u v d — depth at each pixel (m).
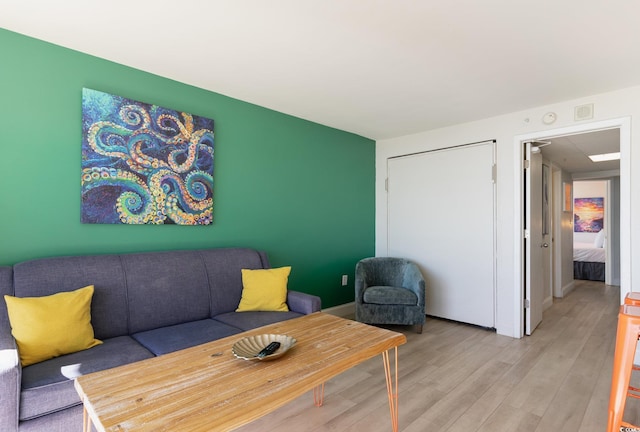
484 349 3.05
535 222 3.67
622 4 1.72
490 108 3.33
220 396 1.18
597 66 2.42
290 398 1.24
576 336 3.41
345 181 4.18
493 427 1.88
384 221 4.55
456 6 1.75
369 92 2.94
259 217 3.28
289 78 2.66
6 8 1.79
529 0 1.69
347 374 2.54
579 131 3.06
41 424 1.43
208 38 2.09
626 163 2.80
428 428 1.87
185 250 2.65
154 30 2.01
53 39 2.11
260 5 1.76
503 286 3.50
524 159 3.48
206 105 2.89
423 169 4.16
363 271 3.69
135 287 2.21
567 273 5.52
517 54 2.26
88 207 2.26
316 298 2.58
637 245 2.73
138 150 2.47
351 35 2.05
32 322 1.66
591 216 8.38
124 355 1.76
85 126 2.25
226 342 1.71
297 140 3.62
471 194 3.75
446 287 3.95
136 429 0.99
